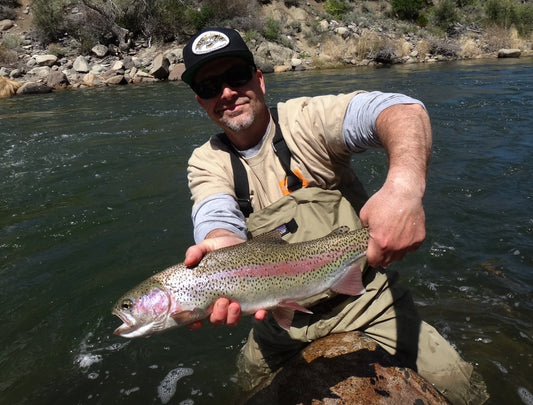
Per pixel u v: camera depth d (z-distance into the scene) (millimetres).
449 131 3570
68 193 2580
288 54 9375
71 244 1985
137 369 1276
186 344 1371
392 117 789
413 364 1023
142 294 827
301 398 933
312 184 1021
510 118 3852
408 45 10234
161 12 9344
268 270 853
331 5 11836
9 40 8352
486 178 2559
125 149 3406
